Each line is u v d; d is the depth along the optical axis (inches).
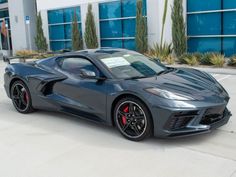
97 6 698.2
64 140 195.2
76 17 733.3
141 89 179.5
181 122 174.6
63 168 158.4
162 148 176.2
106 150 177.5
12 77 254.4
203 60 479.5
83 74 203.3
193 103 172.2
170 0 562.6
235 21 520.1
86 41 708.7
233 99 275.1
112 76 199.3
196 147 175.8
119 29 674.2
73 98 217.8
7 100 310.5
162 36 556.4
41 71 240.5
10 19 942.4
